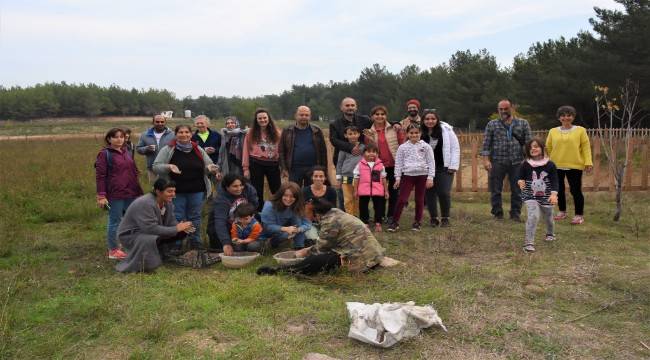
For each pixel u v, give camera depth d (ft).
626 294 15.47
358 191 24.20
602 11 68.44
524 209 29.94
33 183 37.70
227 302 15.11
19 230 23.71
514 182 26.48
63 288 16.56
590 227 24.75
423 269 18.03
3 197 32.04
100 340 12.75
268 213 21.20
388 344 12.13
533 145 20.70
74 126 250.57
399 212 24.23
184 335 13.00
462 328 13.04
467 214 28.30
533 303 14.92
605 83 66.23
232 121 28.25
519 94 82.38
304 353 11.89
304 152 24.22
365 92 210.59
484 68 117.19
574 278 16.94
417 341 12.35
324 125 222.48
